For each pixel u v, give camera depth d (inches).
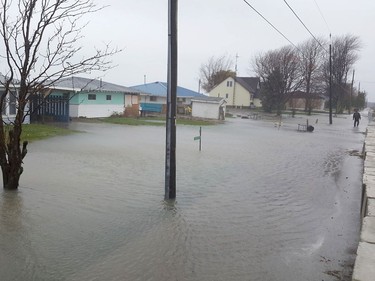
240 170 519.8
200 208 329.1
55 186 366.3
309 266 224.1
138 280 195.6
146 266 211.9
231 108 3112.7
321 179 493.7
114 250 229.8
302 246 256.4
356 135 1278.3
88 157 541.6
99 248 231.3
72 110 1230.9
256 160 616.1
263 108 2775.6
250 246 250.5
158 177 438.0
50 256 216.1
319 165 607.8
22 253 217.5
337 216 331.6
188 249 239.0
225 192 392.8
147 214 303.3
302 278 207.9
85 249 228.4
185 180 437.7
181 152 655.8
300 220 314.2
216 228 281.4
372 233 204.2
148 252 230.4
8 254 215.2
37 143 644.7
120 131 943.7
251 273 210.8
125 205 323.3
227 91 3238.2
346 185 464.8
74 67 636.7
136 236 254.7
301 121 1975.9
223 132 1111.0
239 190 406.0
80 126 1003.9
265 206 349.4
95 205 316.2
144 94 1643.7
